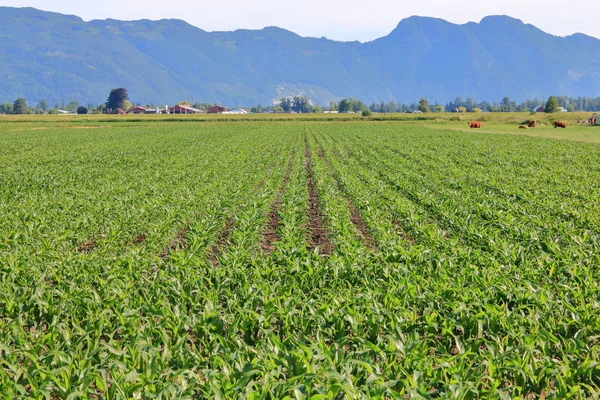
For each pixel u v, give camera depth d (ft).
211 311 25.61
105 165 101.19
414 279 29.81
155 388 19.06
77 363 20.92
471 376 20.01
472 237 41.93
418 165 96.89
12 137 199.62
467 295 27.40
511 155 115.55
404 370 20.40
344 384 18.12
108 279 30.01
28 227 45.19
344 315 24.79
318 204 66.18
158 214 53.06
